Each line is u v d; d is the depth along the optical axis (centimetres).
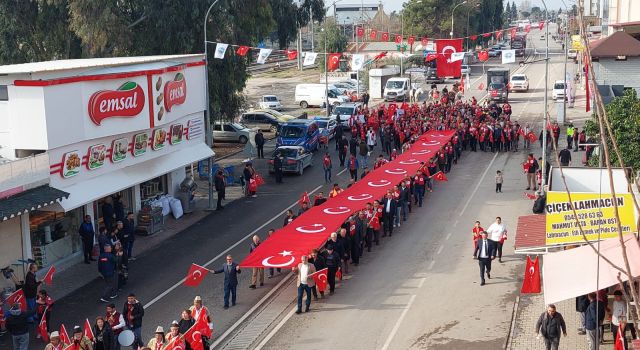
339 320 2381
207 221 3656
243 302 2581
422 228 3412
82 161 2958
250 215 3741
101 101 2992
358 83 8250
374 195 3328
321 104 7781
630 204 2123
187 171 4766
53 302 2572
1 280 2595
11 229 2681
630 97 3334
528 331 2239
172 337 1856
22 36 4691
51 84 2762
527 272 2384
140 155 3309
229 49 4681
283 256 2550
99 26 4303
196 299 2025
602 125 834
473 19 12000
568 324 2295
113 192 3083
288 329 2322
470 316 2377
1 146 2817
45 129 2750
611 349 2062
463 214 3616
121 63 3203
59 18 4616
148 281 2805
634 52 4459
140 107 3225
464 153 5191
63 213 3009
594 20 8431
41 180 2734
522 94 8344
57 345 1869
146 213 3412
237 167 4938
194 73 3800
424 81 9556
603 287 1875
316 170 4822
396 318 2381
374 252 3095
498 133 5169
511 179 4325
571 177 2553
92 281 2825
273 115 6344
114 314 2030
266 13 5034
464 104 6172
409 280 2734
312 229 2836
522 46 12212
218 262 3012
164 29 4494
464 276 2756
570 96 7044
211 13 4553
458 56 4050
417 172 3800
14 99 2762
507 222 3438
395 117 5647
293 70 11750
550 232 2225
